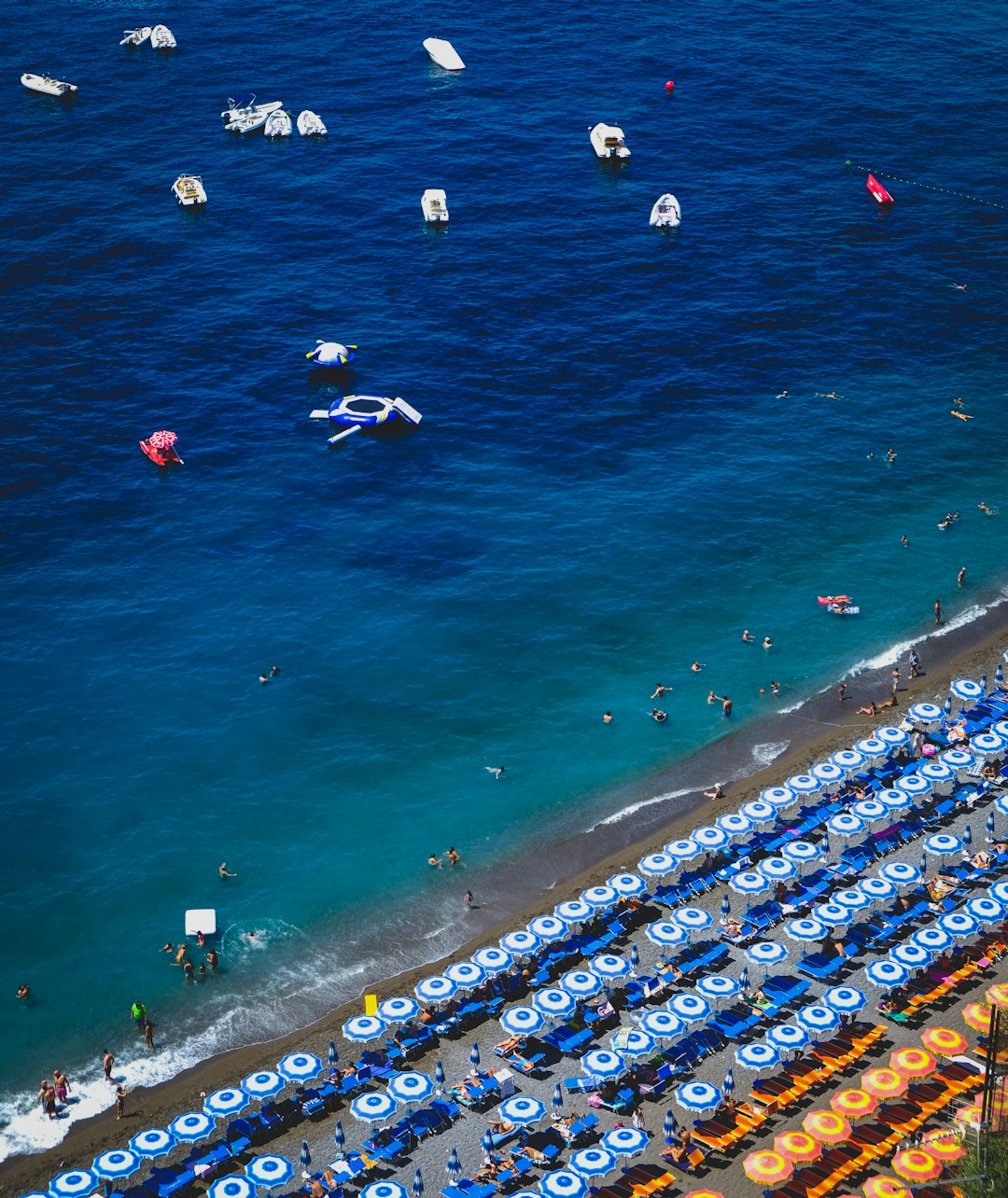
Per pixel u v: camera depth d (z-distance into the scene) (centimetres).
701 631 9569
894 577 10088
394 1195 5512
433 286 13275
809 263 13812
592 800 8231
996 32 18612
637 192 14900
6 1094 6438
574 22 18612
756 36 18338
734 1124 5912
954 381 12262
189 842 7912
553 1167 5809
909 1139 5791
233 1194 5509
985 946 6862
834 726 8719
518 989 6756
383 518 10494
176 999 6956
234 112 15888
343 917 7450
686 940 6769
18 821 7994
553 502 10719
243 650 9275
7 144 15512
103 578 9844
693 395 11969
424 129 16012
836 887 7294
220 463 10988
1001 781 8088
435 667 9206
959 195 15050
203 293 13100
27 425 11294
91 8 18988
